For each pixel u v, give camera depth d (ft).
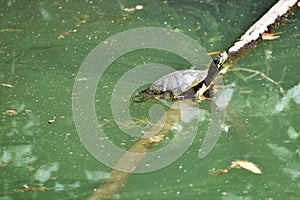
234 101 55.36
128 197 43.29
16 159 48.60
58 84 60.39
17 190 44.73
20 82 61.05
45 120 53.93
